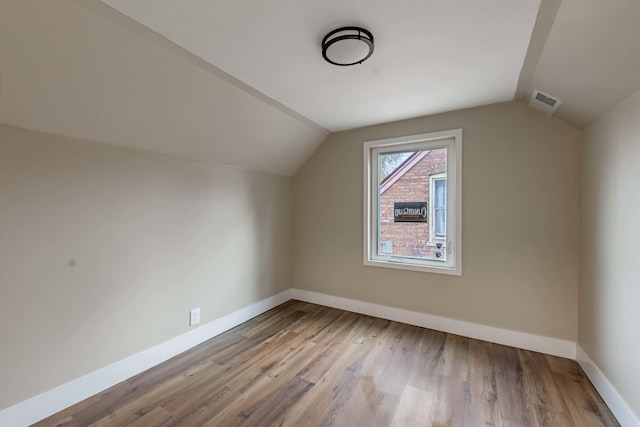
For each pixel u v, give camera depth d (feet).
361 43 4.90
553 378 6.46
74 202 5.69
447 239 9.05
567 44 4.66
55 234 5.44
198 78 6.07
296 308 11.03
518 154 7.84
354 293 10.61
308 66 5.93
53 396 5.37
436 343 8.13
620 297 5.18
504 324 8.06
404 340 8.32
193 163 8.08
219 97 6.79
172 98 6.17
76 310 5.72
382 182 10.19
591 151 6.50
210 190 8.59
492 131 8.13
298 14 4.36
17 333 4.99
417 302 9.36
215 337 8.59
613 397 5.32
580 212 7.11
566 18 4.11
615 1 3.46
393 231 10.00
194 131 7.27
